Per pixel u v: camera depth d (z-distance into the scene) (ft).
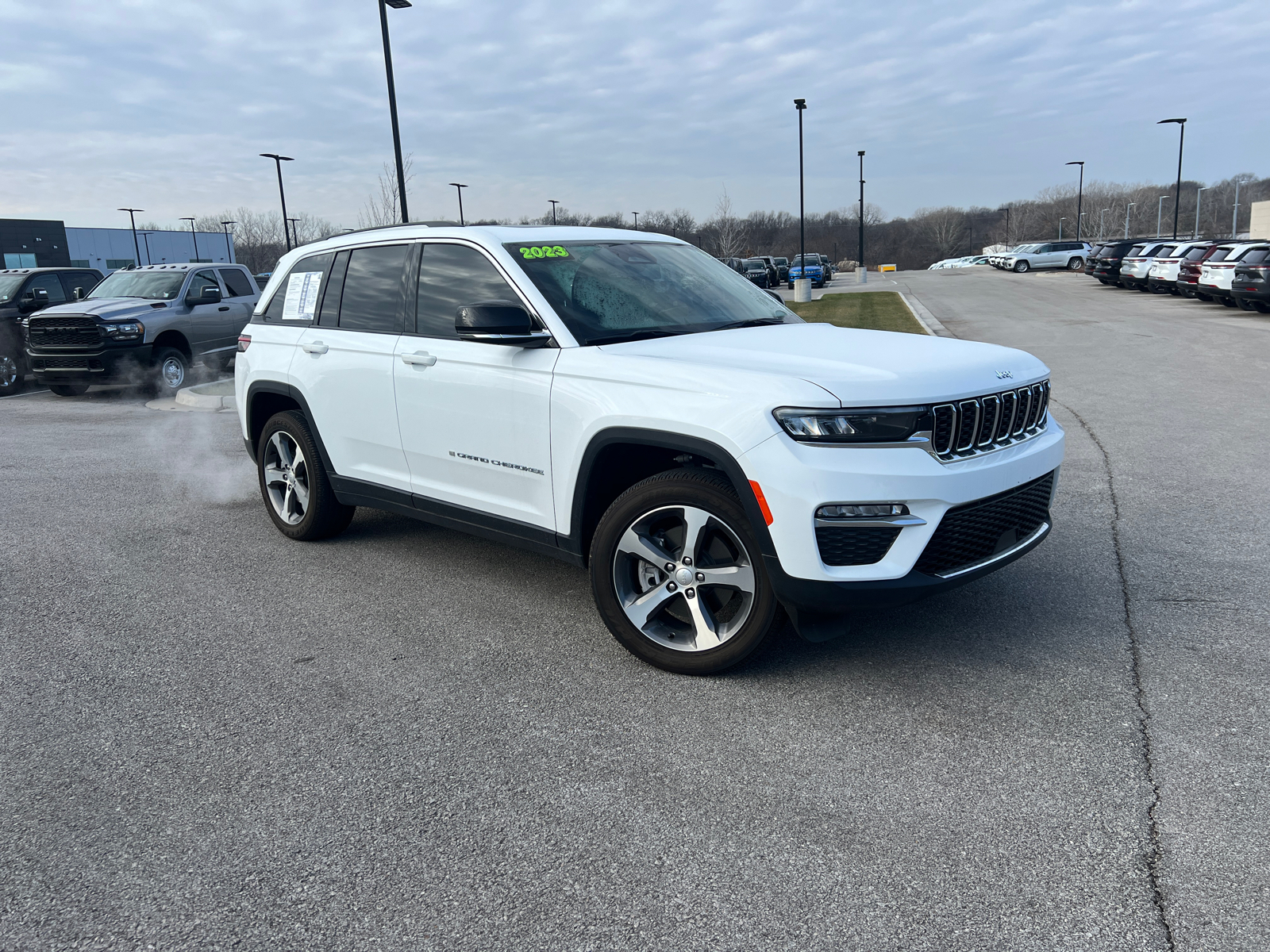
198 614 14.07
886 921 7.02
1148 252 90.84
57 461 26.78
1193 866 7.52
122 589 15.31
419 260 14.34
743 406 10.07
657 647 11.55
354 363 15.01
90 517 20.01
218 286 46.14
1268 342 46.44
